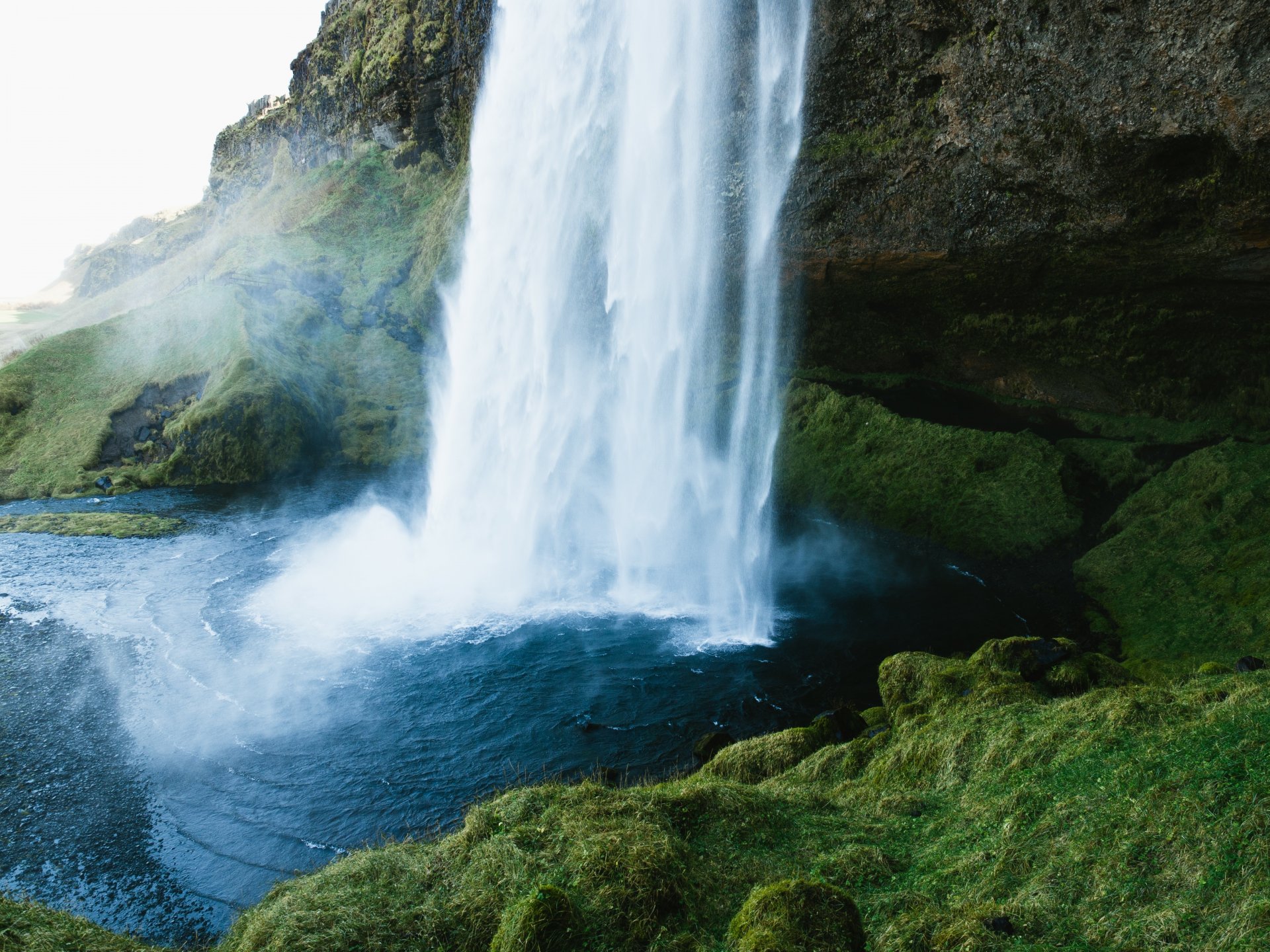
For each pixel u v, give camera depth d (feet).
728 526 111.55
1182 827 27.99
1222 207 75.10
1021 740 40.65
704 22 108.99
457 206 182.39
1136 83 72.79
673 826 37.01
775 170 109.29
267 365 156.97
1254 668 46.80
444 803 55.88
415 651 79.36
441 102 202.49
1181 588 75.92
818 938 26.48
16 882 48.83
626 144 123.44
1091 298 98.89
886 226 104.12
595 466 127.24
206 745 63.46
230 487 143.54
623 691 70.90
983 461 103.71
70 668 76.43
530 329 139.85
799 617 84.79
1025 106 83.56
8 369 165.07
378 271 194.59
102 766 60.95
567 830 35.81
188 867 50.14
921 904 30.58
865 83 98.99
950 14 86.74
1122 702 39.09
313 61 252.83
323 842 52.24
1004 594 86.43
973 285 106.32
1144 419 103.24
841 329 130.00
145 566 104.88
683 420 130.41
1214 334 94.84
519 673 74.43
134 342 173.37
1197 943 23.75
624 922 30.55
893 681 55.16
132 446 154.20
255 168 287.48
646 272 125.08
